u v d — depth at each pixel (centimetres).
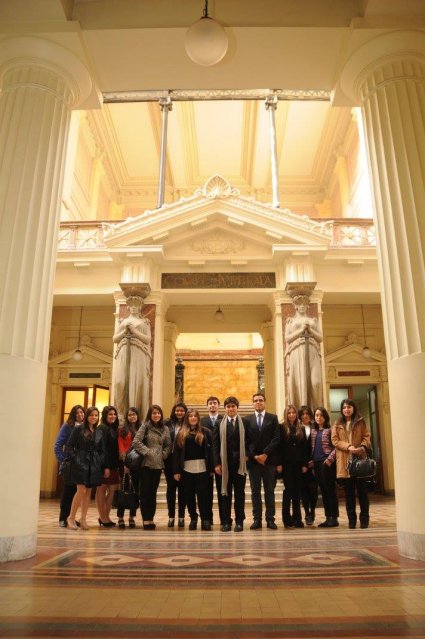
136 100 1233
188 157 2172
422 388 450
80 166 1870
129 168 2245
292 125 1959
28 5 526
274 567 412
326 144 2058
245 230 1259
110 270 1284
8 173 502
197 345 2412
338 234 1294
